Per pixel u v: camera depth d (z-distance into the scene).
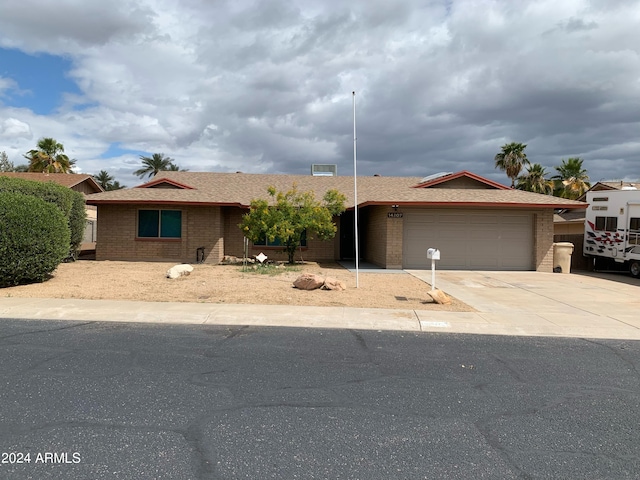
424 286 13.74
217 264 19.89
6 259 11.48
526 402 4.81
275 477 3.26
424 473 3.36
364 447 3.74
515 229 19.05
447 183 20.91
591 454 3.70
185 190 22.27
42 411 4.33
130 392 4.87
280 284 13.40
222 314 9.11
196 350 6.61
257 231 18.11
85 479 3.19
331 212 19.09
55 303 9.92
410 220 18.78
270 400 4.73
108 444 3.71
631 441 3.94
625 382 5.54
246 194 23.02
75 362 5.90
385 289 12.93
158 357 6.21
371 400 4.79
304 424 4.16
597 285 15.02
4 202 11.49
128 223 20.70
